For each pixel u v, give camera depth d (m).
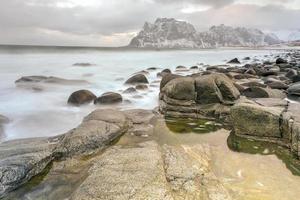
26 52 60.12
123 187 5.22
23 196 5.78
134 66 36.97
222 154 7.62
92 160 7.34
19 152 7.07
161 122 10.77
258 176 6.32
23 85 18.97
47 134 10.13
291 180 6.16
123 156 6.57
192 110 11.60
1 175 5.94
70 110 13.47
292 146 7.61
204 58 58.72
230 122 10.48
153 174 5.69
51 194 5.79
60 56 53.97
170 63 43.53
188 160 6.69
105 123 9.21
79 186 5.53
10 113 12.80
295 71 21.41
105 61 44.75
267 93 13.06
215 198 5.16
